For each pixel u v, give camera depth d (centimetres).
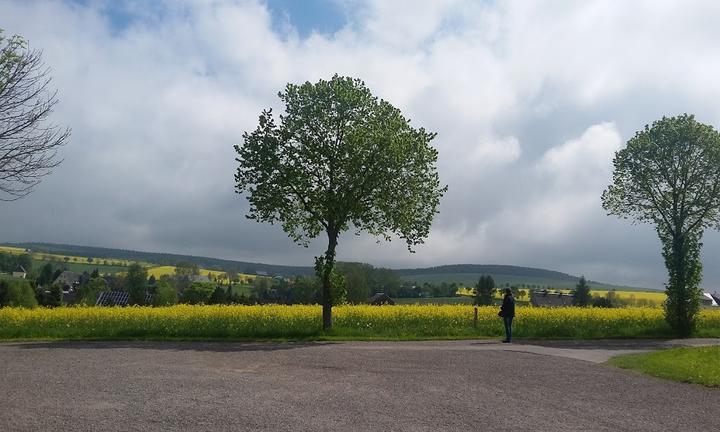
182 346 1881
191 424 760
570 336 2628
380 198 2466
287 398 945
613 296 9050
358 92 2483
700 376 1293
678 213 3005
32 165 1680
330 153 2419
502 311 2220
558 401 988
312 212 2469
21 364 1331
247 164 2388
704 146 2909
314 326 2531
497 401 970
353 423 789
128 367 1282
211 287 7575
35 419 768
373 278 8712
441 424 799
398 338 2277
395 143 2377
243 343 2028
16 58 1653
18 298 6894
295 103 2470
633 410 940
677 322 2888
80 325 2530
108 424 751
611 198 3206
